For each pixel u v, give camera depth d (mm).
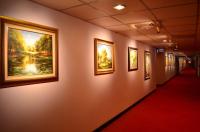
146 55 8961
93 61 4277
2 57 2252
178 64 23250
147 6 3076
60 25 3268
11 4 2391
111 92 5152
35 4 2768
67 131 3391
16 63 2441
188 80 16688
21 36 2516
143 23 4305
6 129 2314
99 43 4469
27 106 2604
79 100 3754
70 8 3104
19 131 2479
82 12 3348
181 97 8773
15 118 2430
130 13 3475
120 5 2961
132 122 5125
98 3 2889
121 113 5812
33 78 2688
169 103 7500
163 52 12773
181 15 3682
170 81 16125
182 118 5465
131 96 6762
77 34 3717
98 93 4477
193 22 4328
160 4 2990
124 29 4992
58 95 3191
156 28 4797
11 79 2371
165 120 5285
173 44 9609
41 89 2846
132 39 7016
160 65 13039
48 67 2961
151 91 9930
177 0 2820
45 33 2910
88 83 4066
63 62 3322
